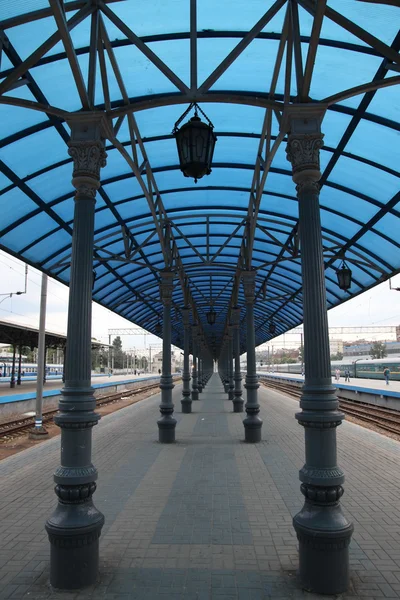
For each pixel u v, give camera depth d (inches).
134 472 283.6
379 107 218.7
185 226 419.2
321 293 152.2
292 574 147.3
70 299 156.5
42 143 239.8
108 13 164.9
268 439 392.8
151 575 147.1
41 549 168.9
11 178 258.4
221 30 196.2
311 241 155.3
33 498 234.1
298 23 165.5
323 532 135.9
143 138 265.7
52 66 198.7
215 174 319.9
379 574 146.5
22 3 167.2
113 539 177.2
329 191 308.8
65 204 306.2
